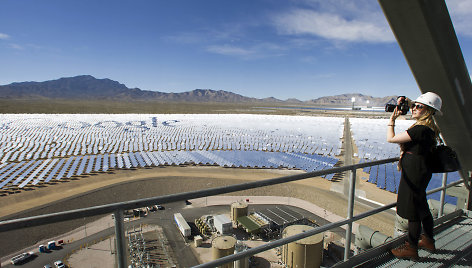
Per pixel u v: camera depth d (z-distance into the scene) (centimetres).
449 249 378
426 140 294
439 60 256
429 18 224
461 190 503
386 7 233
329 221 2406
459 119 322
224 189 218
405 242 387
